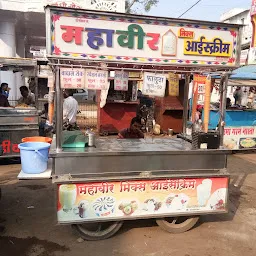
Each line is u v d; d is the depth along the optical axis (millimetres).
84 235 3256
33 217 3809
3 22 9633
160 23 2996
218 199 3396
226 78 3312
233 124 7391
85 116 10750
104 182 3061
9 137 5652
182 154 3254
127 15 2891
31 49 16781
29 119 5699
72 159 3006
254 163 6797
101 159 3066
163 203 3248
